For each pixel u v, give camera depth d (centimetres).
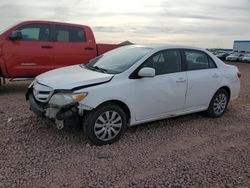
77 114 455
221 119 665
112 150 462
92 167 402
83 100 453
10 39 809
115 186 357
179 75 577
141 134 538
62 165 404
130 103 505
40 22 848
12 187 346
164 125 596
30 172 382
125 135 529
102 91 469
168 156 448
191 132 564
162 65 560
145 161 427
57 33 873
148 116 541
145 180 373
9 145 462
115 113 486
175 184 367
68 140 491
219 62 675
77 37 905
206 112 669
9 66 811
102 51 944
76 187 351
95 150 458
